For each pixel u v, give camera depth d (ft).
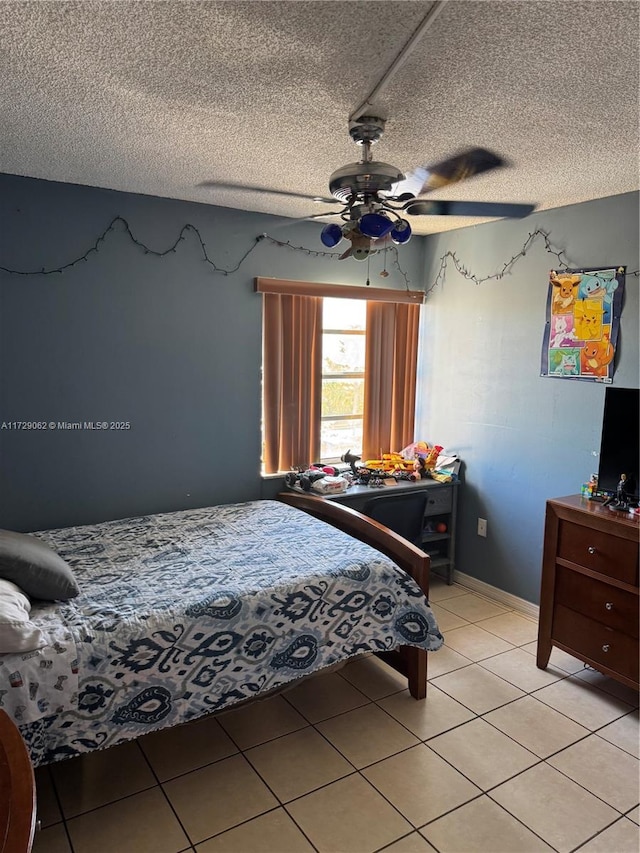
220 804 6.66
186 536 9.23
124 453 10.45
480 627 11.03
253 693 7.11
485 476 12.39
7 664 5.74
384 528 9.16
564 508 9.02
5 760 3.36
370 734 7.91
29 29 4.72
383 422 13.64
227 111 6.42
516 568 11.85
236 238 11.09
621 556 8.29
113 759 7.38
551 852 6.06
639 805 6.71
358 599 7.96
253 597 7.23
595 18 4.48
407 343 13.69
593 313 10.09
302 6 4.37
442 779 7.07
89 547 8.73
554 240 10.68
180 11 4.43
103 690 6.18
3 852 2.71
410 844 6.14
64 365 9.77
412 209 8.29
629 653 8.30
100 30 4.74
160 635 6.55
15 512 9.65
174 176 9.01
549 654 9.48
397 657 9.07
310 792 6.84
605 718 8.30
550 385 10.92
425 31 4.61
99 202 9.73
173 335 10.66
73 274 9.67
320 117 6.57
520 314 11.39
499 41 4.83
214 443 11.32
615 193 9.59
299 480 11.80
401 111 6.32
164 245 10.39
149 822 6.39
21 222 9.18
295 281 11.73
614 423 9.09
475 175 8.67
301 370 12.16
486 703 8.63
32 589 6.71
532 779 7.09
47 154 8.00
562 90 5.77
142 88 5.84
